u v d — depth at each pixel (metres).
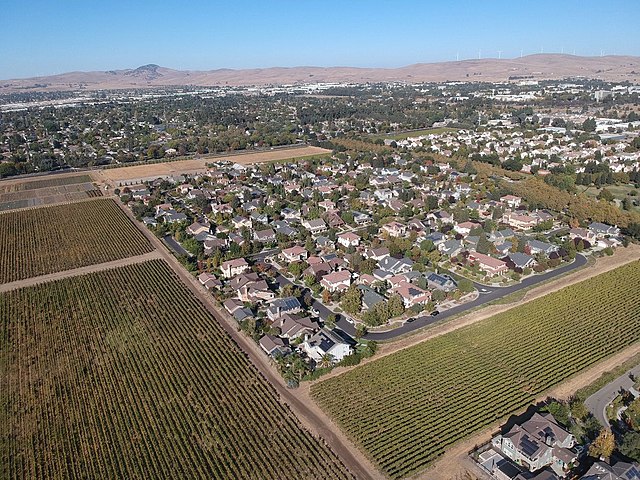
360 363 108.44
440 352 111.44
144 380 103.56
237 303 131.38
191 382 102.62
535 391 98.00
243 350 114.19
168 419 92.19
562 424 87.00
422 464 81.12
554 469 79.75
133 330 122.88
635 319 122.38
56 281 152.50
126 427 90.62
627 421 88.12
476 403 94.94
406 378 102.81
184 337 119.25
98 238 190.50
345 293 135.12
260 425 90.25
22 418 93.50
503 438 83.44
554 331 118.56
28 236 193.50
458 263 156.00
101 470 81.25
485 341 115.25
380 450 83.94
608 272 149.00
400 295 134.25
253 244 172.75
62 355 113.12
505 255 161.25
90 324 126.31
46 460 83.56
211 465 81.56
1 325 127.00
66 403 97.25
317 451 84.25
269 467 80.88
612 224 187.75
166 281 151.12
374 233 184.88
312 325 120.00
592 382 100.44
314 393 98.75
